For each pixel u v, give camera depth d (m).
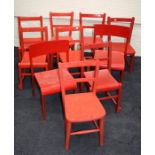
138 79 3.30
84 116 1.92
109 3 3.73
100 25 2.99
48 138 2.26
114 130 2.37
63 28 2.84
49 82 2.39
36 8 3.90
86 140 2.24
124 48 3.28
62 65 2.01
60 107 2.70
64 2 3.80
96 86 2.29
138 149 2.15
